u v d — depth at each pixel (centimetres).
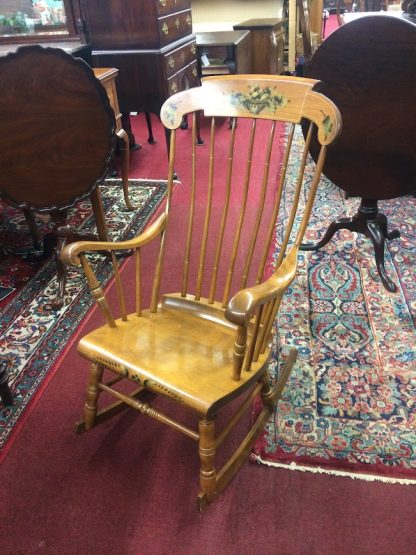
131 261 251
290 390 168
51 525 131
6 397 165
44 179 197
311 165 357
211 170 140
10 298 227
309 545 124
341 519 129
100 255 258
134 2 296
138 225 287
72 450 152
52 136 193
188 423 159
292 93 125
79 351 131
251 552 123
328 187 322
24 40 318
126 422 161
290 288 223
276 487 138
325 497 134
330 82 191
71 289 231
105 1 299
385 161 196
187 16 359
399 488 136
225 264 244
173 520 131
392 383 169
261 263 138
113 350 127
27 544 127
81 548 126
